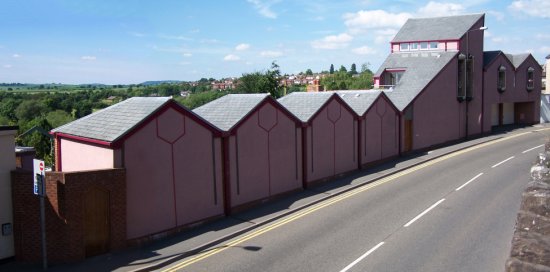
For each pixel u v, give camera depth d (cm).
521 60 5088
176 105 1669
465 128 4222
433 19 4434
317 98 2584
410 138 3478
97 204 1440
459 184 2375
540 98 5425
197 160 1772
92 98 10956
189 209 1741
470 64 4234
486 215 1780
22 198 1392
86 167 1620
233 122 1950
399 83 3772
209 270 1334
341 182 2528
